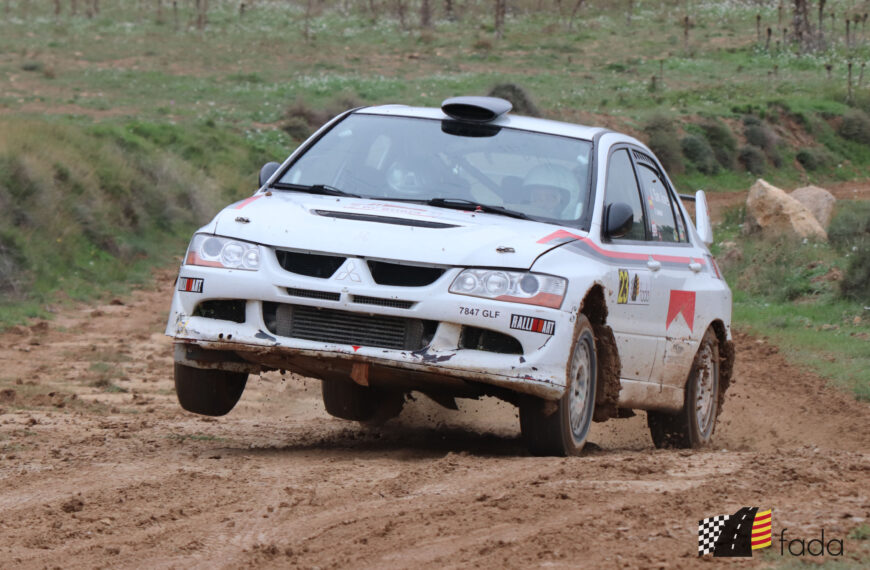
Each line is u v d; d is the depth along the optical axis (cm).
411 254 2250
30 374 4122
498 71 18438
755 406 3941
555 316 2228
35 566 1492
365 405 3023
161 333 5450
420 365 2219
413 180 2586
